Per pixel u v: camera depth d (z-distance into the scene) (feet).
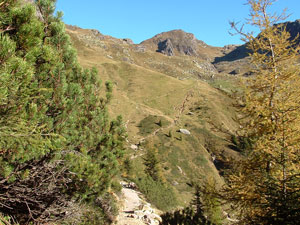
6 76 9.18
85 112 22.02
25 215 15.60
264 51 24.94
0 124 10.21
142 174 119.55
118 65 465.06
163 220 46.19
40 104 13.97
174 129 217.77
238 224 21.53
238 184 21.80
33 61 11.53
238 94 25.52
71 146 18.25
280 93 22.94
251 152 22.89
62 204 17.78
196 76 640.58
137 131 210.59
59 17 17.53
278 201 17.13
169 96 337.31
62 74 15.56
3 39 9.37
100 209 28.94
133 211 46.11
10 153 11.85
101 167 22.29
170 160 163.63
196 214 50.14
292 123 21.16
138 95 332.60
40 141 11.63
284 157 19.79
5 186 13.43
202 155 177.99
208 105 289.74
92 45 635.25
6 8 10.95
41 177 15.35
